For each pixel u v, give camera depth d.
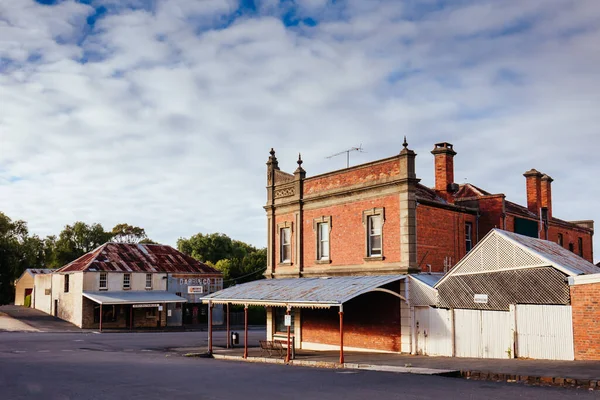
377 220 26.62
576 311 18.17
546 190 35.50
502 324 20.33
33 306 64.44
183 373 17.70
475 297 21.28
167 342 37.00
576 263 20.39
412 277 24.14
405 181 25.05
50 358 24.44
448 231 26.92
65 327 50.28
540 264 19.25
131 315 52.19
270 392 13.13
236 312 61.59
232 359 26.22
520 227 29.75
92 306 51.25
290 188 32.19
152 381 15.52
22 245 70.06
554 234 33.75
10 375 17.31
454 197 30.81
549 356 18.78
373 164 26.88
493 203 28.55
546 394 12.49
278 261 32.78
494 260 20.81
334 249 28.72
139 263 56.00
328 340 28.34
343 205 28.41
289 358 23.23
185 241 93.81
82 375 17.22
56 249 87.56
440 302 22.59
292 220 31.81
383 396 12.34
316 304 22.22
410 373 17.17
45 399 12.40
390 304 25.08
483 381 15.10
